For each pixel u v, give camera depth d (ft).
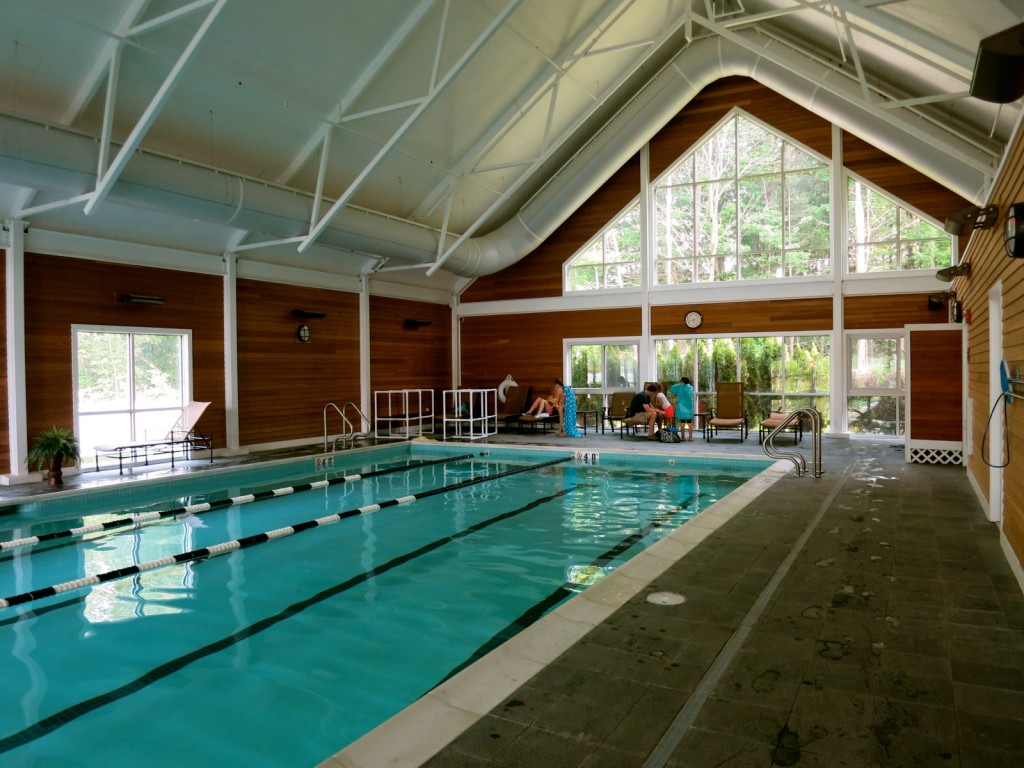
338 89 29.84
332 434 42.96
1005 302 16.42
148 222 32.09
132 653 12.21
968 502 20.66
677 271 46.29
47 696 10.62
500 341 52.06
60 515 23.62
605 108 44.27
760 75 39.14
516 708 8.23
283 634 12.94
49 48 22.61
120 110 25.81
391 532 20.79
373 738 7.57
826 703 8.27
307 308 41.37
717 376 45.03
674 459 33.30
